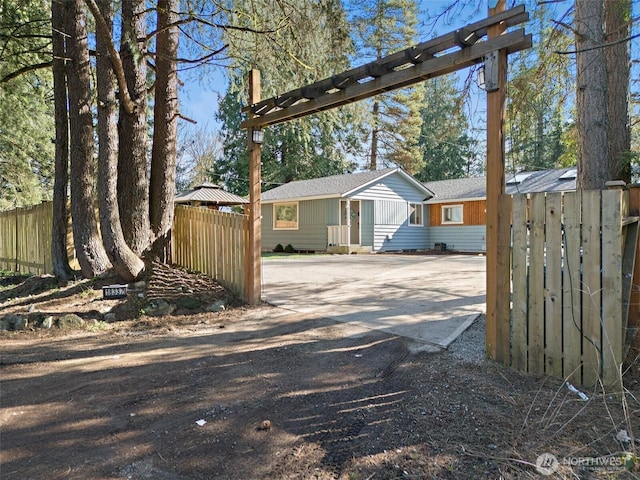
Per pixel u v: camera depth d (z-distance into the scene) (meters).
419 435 2.35
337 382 3.19
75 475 2.02
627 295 3.15
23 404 2.84
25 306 5.64
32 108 11.88
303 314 5.48
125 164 6.61
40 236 8.62
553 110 6.33
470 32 3.48
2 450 2.25
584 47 4.52
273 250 19.44
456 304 5.88
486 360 3.52
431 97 22.34
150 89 7.04
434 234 19.47
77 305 5.61
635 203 3.33
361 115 8.27
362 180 17.48
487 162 3.49
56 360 3.78
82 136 6.39
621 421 2.46
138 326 5.03
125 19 6.20
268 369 3.51
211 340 4.41
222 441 2.34
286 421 2.57
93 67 8.30
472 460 2.10
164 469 2.07
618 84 4.68
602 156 4.48
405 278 8.74
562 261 3.07
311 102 5.05
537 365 3.21
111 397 2.96
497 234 3.44
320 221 17.47
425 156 29.73
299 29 6.83
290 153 27.23
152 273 6.41
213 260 6.80
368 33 7.30
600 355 2.90
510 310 3.39
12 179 13.85
